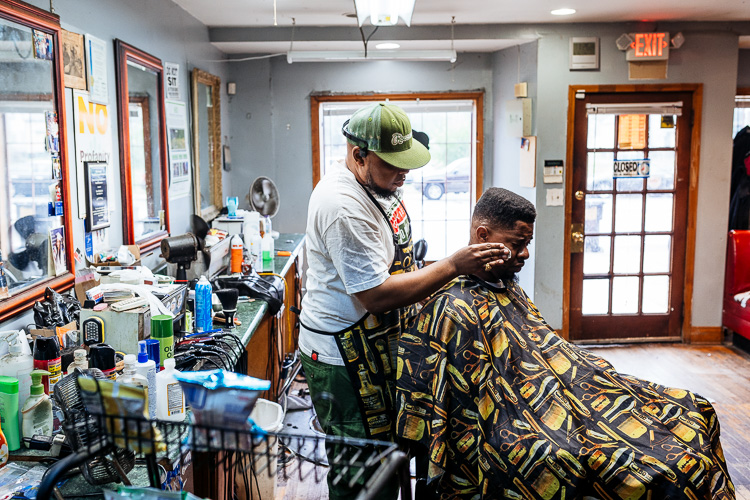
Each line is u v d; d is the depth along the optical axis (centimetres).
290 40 474
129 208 303
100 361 165
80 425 112
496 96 561
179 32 397
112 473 137
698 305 515
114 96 291
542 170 488
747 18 470
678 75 486
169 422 95
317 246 184
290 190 576
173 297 224
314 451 97
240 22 454
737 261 500
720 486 157
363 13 337
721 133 496
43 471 146
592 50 477
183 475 161
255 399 95
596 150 496
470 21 461
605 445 158
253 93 559
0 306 187
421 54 443
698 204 503
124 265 251
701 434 164
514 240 185
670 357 484
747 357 483
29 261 209
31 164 211
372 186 183
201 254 311
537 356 179
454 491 175
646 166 500
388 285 173
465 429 174
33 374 157
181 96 400
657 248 511
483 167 581
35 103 213
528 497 158
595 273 511
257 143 566
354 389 189
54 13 226
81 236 254
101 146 275
